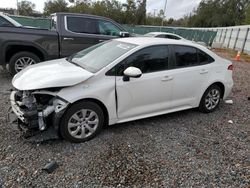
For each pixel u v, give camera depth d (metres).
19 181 2.74
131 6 61.62
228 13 72.19
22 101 3.35
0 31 5.96
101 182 2.81
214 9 75.88
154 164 3.19
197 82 4.61
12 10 48.44
